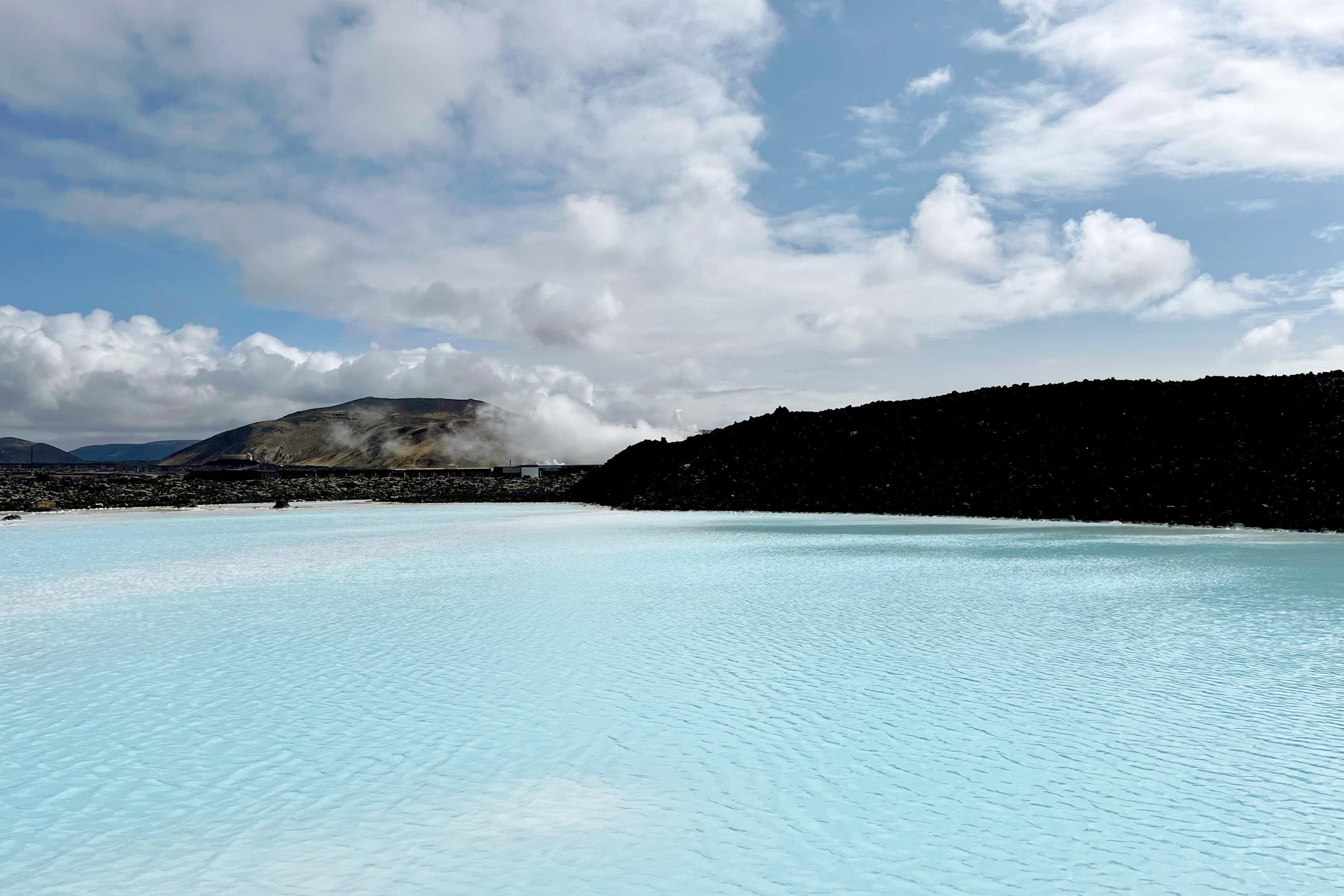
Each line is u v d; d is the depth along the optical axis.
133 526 59.38
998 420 62.78
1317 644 14.74
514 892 6.70
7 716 11.63
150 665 14.47
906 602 19.77
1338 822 7.68
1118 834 7.52
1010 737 10.09
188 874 7.09
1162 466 50.47
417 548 37.34
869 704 11.53
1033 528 42.62
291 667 14.23
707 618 18.11
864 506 57.03
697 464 73.12
